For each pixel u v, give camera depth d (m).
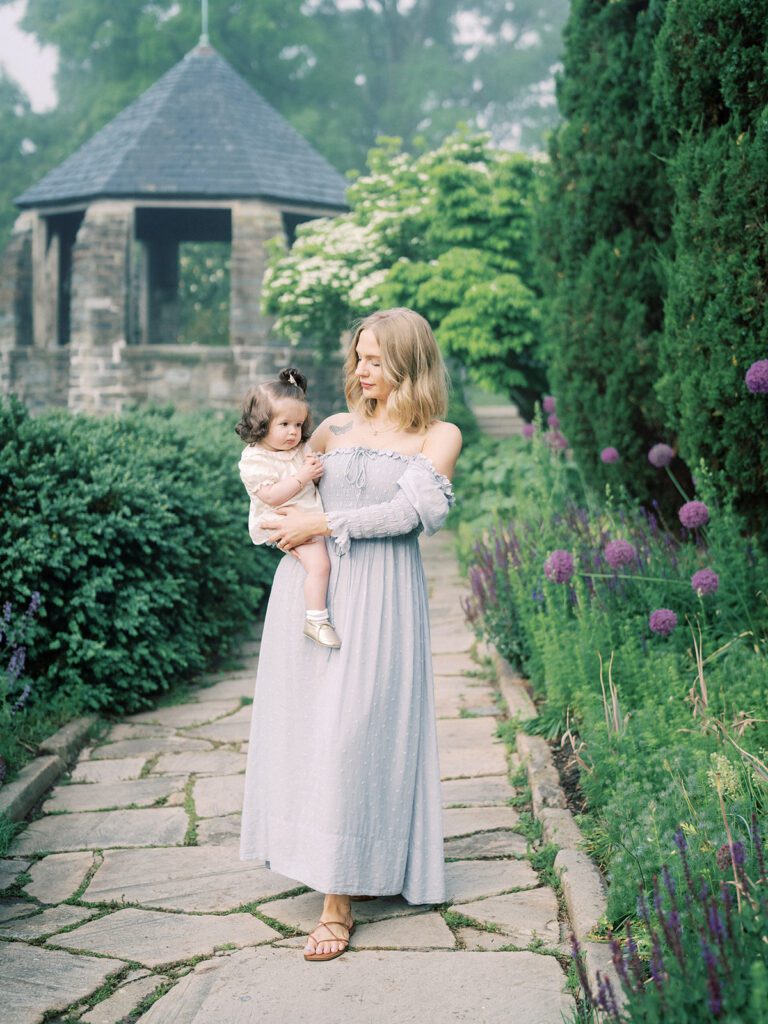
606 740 3.63
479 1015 2.50
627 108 6.07
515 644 5.47
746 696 3.73
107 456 5.98
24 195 17.39
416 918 3.04
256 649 7.09
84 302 16.23
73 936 3.00
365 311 13.55
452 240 11.75
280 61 30.97
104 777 4.46
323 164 17.91
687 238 4.64
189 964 2.83
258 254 16.22
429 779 3.02
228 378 16.31
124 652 5.36
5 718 4.55
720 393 4.50
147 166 16.36
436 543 11.06
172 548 5.92
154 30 28.58
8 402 5.79
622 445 6.11
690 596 4.61
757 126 4.27
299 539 2.94
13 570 5.08
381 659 2.92
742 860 2.32
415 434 3.10
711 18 4.43
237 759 4.67
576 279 6.31
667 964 2.10
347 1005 2.57
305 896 3.24
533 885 3.23
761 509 4.75
